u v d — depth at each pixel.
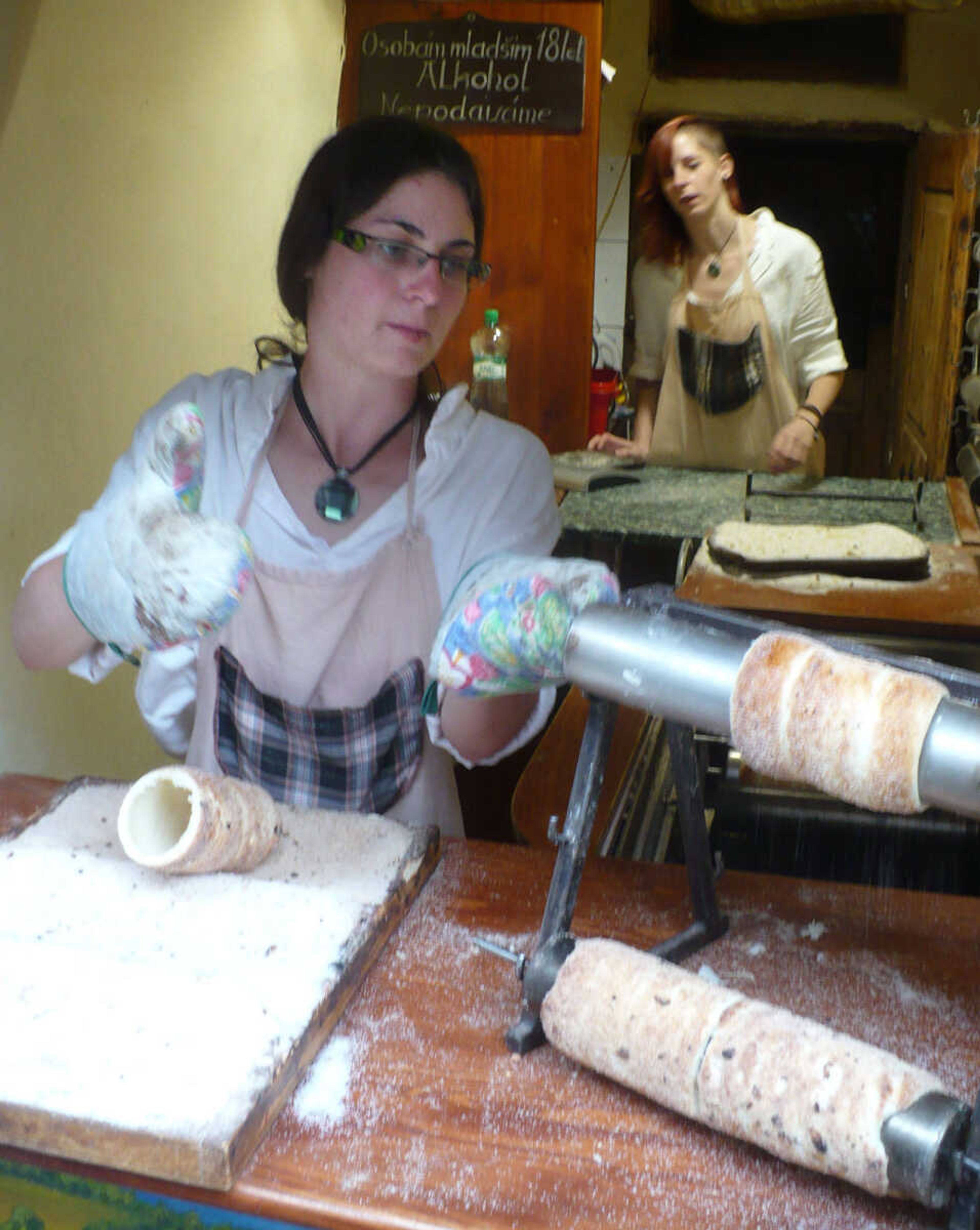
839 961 1.07
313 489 1.47
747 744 0.86
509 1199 0.81
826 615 2.03
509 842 2.12
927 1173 0.76
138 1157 0.82
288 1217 0.81
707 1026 0.86
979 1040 0.96
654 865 1.25
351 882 1.13
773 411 3.36
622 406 3.83
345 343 1.38
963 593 2.17
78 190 1.99
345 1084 0.92
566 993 0.92
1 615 1.85
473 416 1.51
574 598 1.00
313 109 3.04
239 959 1.00
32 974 0.95
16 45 1.76
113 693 2.25
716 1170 0.84
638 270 3.40
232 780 1.16
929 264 3.99
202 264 2.50
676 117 4.45
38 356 1.90
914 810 0.81
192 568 0.99
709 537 2.44
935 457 3.69
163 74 2.26
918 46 4.33
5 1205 0.87
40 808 1.25
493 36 3.04
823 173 4.89
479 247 1.42
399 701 1.47
